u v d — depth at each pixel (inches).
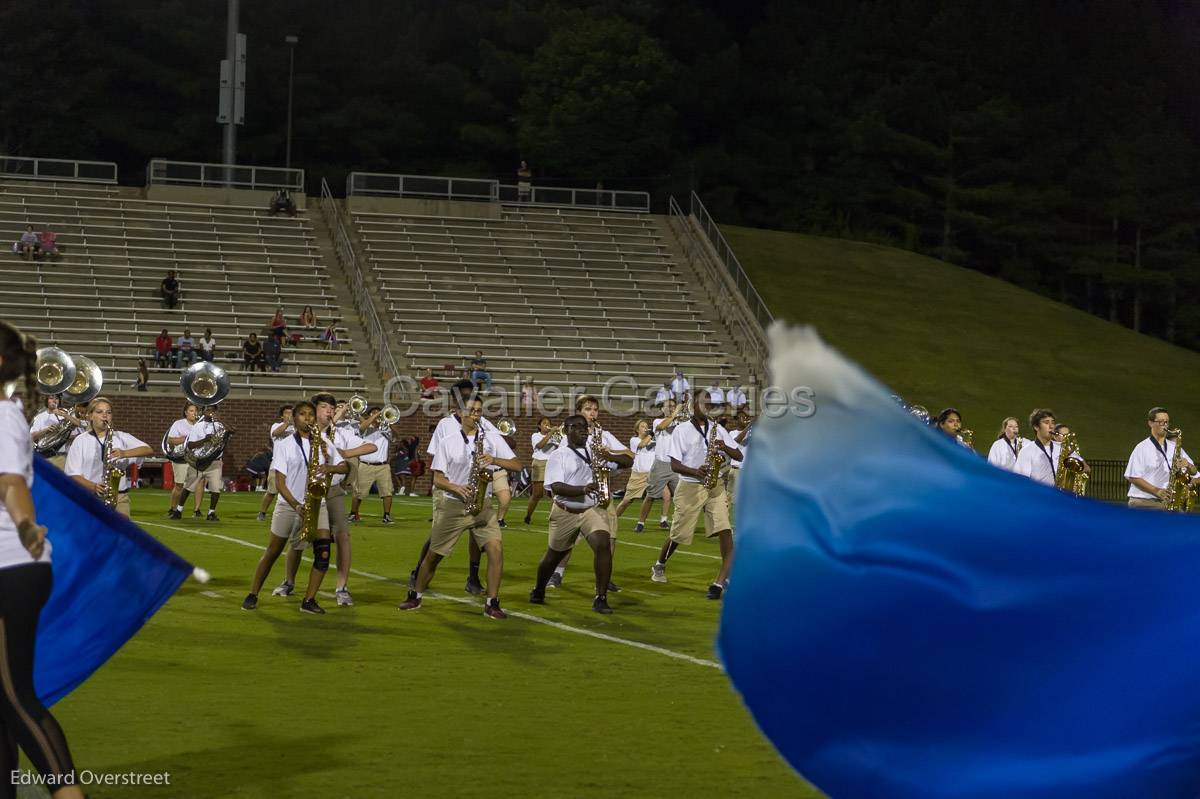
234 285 1510.8
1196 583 192.9
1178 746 187.2
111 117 2591.0
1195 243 3031.5
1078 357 1932.8
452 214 1753.2
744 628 195.2
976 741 191.8
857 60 3159.5
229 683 343.0
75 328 1380.4
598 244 1759.4
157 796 237.0
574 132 2664.9
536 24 2817.4
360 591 531.2
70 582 228.7
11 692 187.5
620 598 532.7
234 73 1733.5
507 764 264.7
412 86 2832.2
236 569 585.3
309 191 2723.9
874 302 1974.7
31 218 1544.0
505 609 493.0
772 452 199.5
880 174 2957.7
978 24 3137.3
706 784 252.8
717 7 3425.2
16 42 2500.0
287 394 1341.0
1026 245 3009.4
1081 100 3125.0
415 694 334.6
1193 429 1765.5
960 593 195.5
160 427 1246.9
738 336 1616.6
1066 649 192.9
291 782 247.8
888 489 199.6
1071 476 573.9
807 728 194.2
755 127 3102.9
